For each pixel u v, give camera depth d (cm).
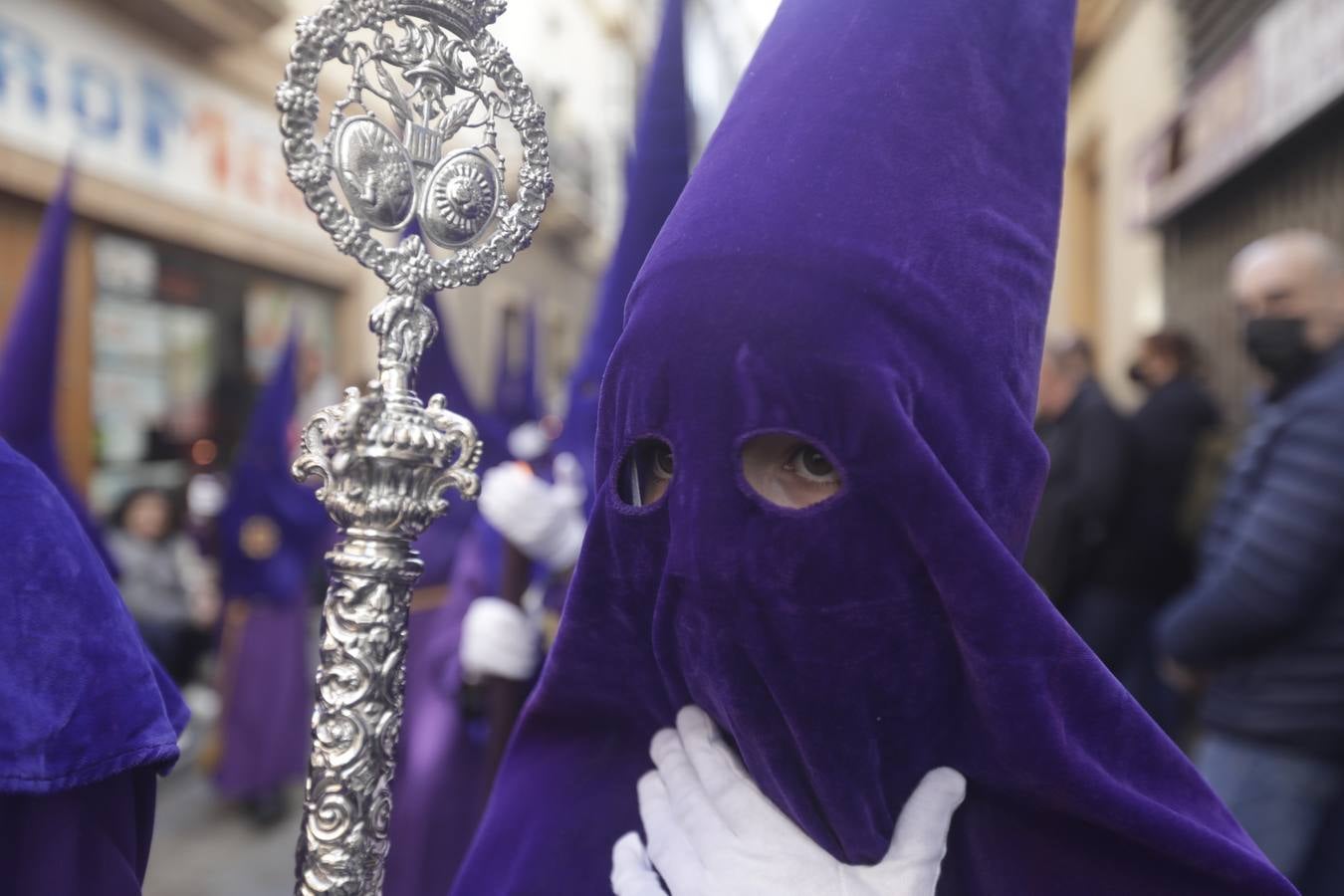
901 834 85
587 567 92
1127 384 741
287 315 799
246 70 717
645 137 181
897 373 77
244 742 405
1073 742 82
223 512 426
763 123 86
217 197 695
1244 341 217
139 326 644
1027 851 87
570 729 110
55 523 94
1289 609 185
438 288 83
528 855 103
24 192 536
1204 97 561
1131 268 749
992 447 84
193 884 352
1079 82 888
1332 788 190
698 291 78
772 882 85
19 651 87
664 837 92
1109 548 312
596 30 1490
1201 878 85
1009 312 86
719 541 79
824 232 78
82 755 87
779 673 81
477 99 85
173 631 465
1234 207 557
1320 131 440
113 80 595
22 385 165
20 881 88
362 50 79
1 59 512
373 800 79
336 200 78
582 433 229
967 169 86
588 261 1537
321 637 80
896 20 88
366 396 77
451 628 243
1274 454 194
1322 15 406
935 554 76
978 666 78
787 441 81
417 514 80
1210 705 206
